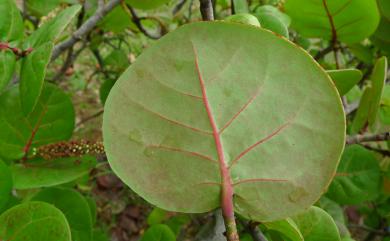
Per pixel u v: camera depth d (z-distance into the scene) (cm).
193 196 23
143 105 22
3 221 28
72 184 49
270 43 21
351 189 44
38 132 39
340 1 40
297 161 22
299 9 42
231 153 23
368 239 67
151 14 55
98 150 39
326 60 63
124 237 90
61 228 27
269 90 22
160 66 21
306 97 22
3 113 38
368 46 60
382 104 41
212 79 21
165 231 37
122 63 64
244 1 40
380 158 52
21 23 36
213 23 21
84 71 99
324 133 22
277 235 33
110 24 55
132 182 22
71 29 61
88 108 108
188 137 22
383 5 48
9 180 31
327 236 31
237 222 36
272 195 23
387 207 62
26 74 33
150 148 22
